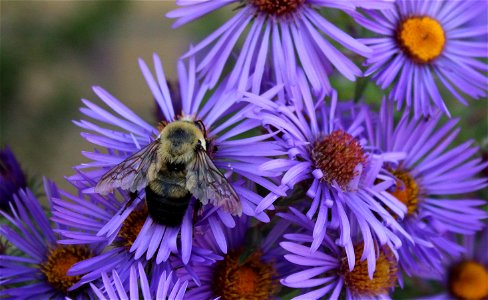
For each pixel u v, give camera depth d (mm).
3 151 178
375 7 161
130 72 341
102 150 172
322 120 163
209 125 161
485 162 176
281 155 157
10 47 337
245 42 167
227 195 146
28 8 345
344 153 156
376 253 156
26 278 164
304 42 166
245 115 154
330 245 153
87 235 150
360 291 158
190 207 150
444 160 173
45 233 167
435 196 174
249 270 158
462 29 182
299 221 148
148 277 151
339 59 163
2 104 331
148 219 149
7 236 163
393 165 172
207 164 151
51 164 319
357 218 152
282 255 158
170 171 150
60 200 153
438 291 198
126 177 151
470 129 205
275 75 163
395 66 173
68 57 344
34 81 339
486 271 198
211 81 164
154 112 174
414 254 167
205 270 157
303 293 154
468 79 179
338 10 174
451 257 199
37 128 328
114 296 143
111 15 343
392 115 168
